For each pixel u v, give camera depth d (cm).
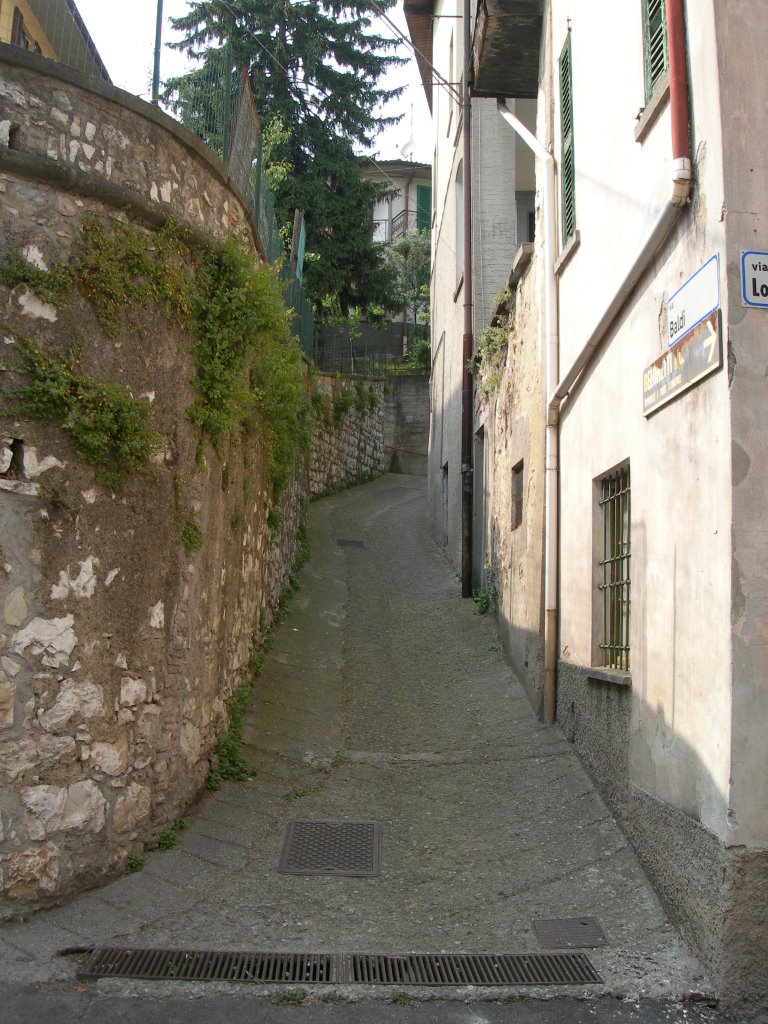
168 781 551
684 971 427
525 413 874
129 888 497
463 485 1215
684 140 456
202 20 2431
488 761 707
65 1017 388
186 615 575
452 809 631
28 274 481
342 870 540
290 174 2489
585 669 661
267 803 618
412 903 508
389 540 1633
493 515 1080
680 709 467
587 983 424
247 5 2439
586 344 648
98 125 521
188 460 580
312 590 1193
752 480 414
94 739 499
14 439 475
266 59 2450
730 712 408
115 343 524
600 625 656
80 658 495
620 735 577
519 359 913
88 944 445
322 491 1984
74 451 498
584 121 686
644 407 534
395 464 2647
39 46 729
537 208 845
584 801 613
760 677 409
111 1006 398
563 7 770
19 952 433
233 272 626
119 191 526
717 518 425
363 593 1244
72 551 495
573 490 718
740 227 420
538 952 452
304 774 671
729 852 405
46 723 478
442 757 721
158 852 535
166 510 557
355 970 434
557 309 767
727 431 416
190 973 425
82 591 498
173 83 664
